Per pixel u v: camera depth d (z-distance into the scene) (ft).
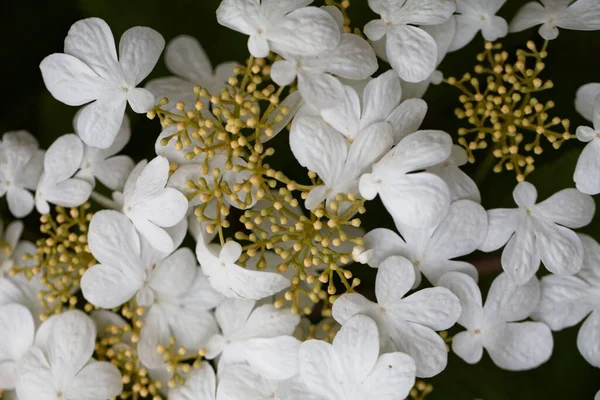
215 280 1.48
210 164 1.48
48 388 1.52
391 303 1.47
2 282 1.56
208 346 1.51
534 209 1.49
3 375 1.55
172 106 1.53
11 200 1.56
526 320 1.52
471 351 1.51
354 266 1.53
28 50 1.60
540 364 1.53
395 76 1.47
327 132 1.46
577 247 1.49
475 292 1.49
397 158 1.45
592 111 1.51
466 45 1.57
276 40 1.46
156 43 1.49
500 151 1.50
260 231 1.48
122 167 1.54
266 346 1.49
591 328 1.52
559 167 1.53
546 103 1.53
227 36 1.61
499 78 1.52
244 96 1.48
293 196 1.54
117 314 1.54
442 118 1.56
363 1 1.56
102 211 1.50
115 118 1.49
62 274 1.54
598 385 1.57
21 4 1.59
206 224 1.49
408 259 1.48
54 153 1.54
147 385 1.53
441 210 1.45
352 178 1.47
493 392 1.57
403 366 1.45
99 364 1.52
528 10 1.52
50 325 1.54
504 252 1.49
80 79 1.49
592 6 1.51
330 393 1.47
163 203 1.48
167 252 1.49
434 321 1.47
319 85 1.46
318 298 1.48
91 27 1.49
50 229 1.57
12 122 1.60
